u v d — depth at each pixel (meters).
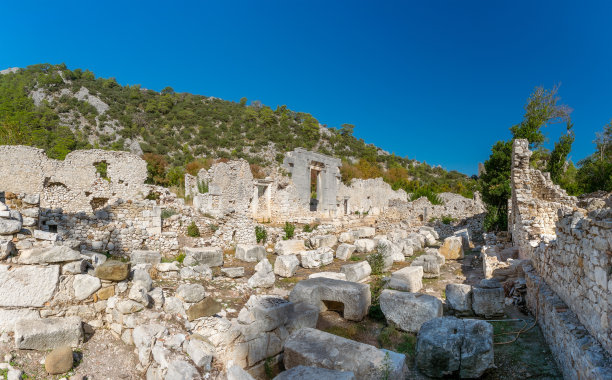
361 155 91.44
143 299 5.83
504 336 7.37
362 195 50.78
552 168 27.03
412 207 38.12
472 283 11.93
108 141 72.00
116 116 82.75
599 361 4.33
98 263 6.43
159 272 9.81
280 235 19.70
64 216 13.00
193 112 94.94
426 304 7.38
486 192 27.36
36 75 90.56
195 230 16.39
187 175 35.25
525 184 15.44
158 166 44.22
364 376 5.09
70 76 94.38
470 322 6.21
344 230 23.50
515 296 9.68
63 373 4.87
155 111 89.88
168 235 14.29
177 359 4.88
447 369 5.70
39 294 5.53
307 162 36.34
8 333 5.24
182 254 13.82
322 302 8.70
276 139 86.38
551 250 7.69
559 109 26.88
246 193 31.03
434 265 12.71
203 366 4.89
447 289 8.78
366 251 17.36
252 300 6.99
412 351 6.77
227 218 17.09
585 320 5.42
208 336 5.71
